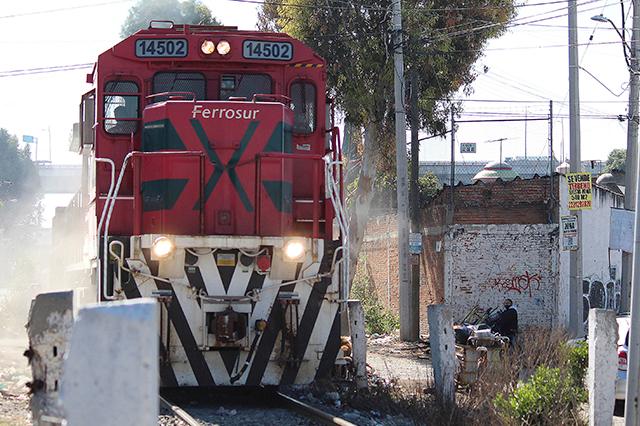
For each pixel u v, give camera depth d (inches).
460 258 1111.6
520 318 1095.0
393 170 1246.3
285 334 471.8
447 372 491.5
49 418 248.4
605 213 1301.7
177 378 463.2
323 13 1099.9
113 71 518.6
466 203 1117.1
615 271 1354.6
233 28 558.3
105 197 496.7
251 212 486.3
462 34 1135.0
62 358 251.9
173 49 522.0
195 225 480.4
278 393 520.7
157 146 488.7
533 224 1099.9
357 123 1127.0
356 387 532.4
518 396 478.9
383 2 1096.2
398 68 1026.1
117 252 468.1
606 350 419.5
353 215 1117.7
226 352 468.4
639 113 963.3
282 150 495.2
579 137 931.3
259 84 532.7
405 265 1060.5
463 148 2372.0
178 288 466.6
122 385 163.0
